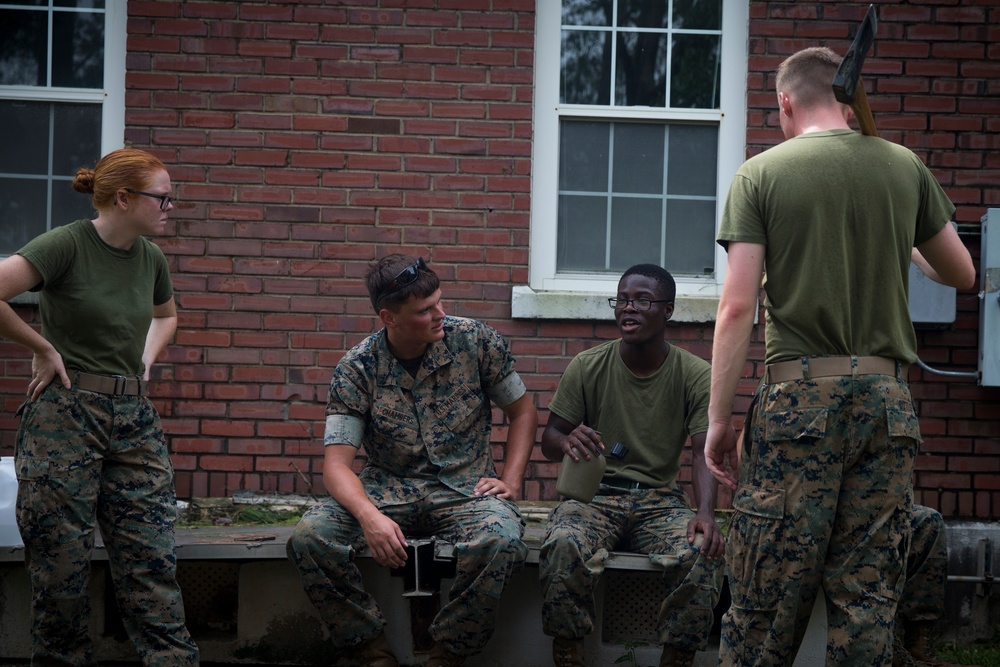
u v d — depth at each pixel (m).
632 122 5.02
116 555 3.38
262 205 4.84
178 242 4.82
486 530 3.59
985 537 4.59
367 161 4.84
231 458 4.81
